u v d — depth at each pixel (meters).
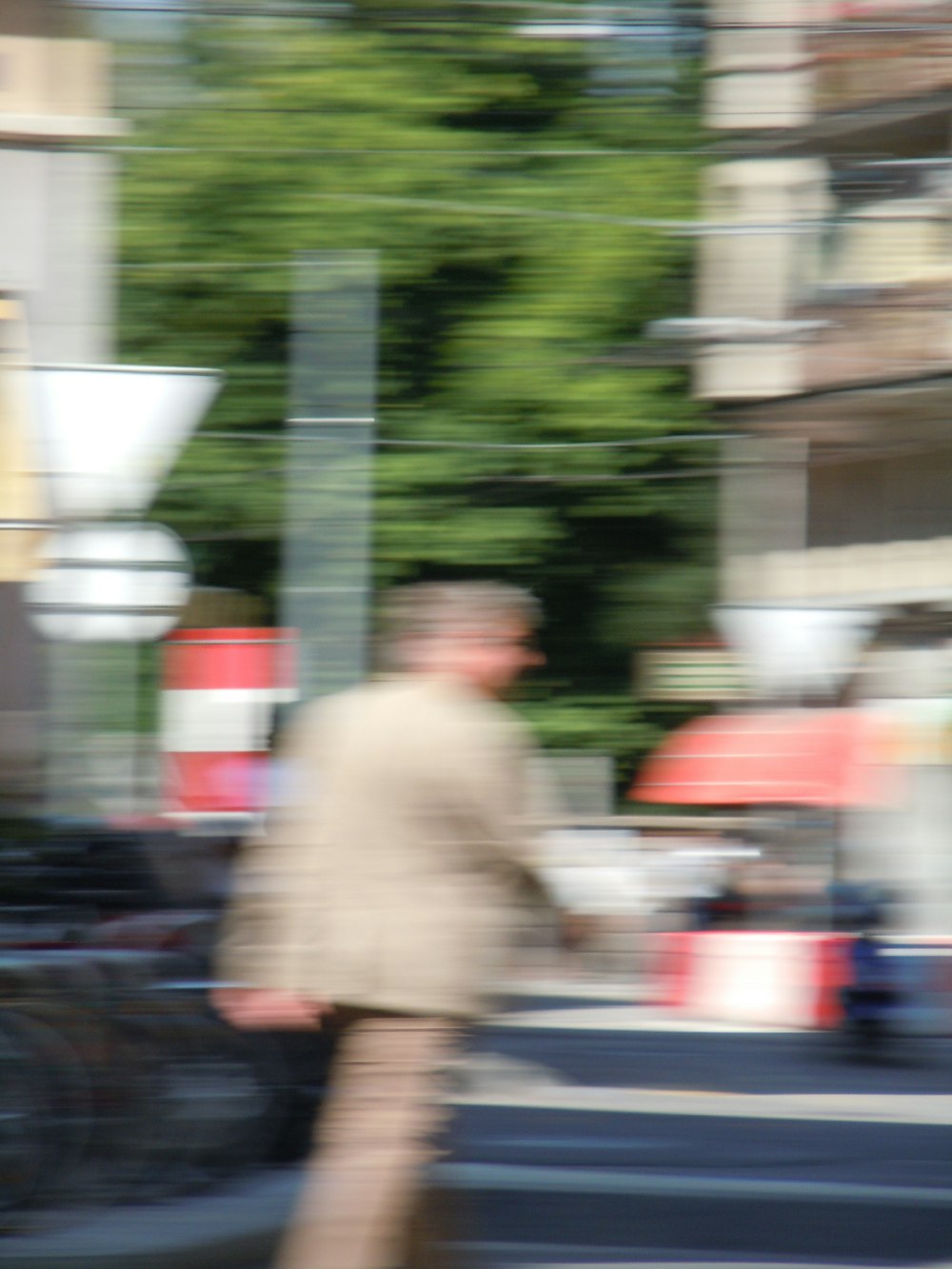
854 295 39.72
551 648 55.66
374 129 41.16
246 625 27.88
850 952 32.47
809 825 36.47
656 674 54.00
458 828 14.33
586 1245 18.42
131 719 17.61
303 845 14.51
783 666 44.19
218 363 41.88
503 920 14.47
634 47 32.19
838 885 33.81
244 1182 16.78
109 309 27.83
